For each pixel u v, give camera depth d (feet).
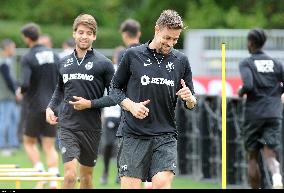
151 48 76.74
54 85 119.24
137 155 76.54
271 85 109.19
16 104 181.16
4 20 291.17
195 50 182.91
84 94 90.12
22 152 184.03
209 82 147.54
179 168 136.56
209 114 128.16
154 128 76.54
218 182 127.03
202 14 259.60
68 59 90.99
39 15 291.38
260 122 108.88
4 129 181.27
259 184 110.52
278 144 109.29
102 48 254.06
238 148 122.01
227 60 175.01
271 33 187.01
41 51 118.01
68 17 291.79
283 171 118.21
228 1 263.49
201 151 130.41
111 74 90.38
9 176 87.45
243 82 107.96
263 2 258.37
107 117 132.57
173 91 76.79
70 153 88.58
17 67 209.56
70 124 89.66
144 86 76.33
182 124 135.54
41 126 118.93
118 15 292.20
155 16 268.82
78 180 93.66
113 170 152.15
